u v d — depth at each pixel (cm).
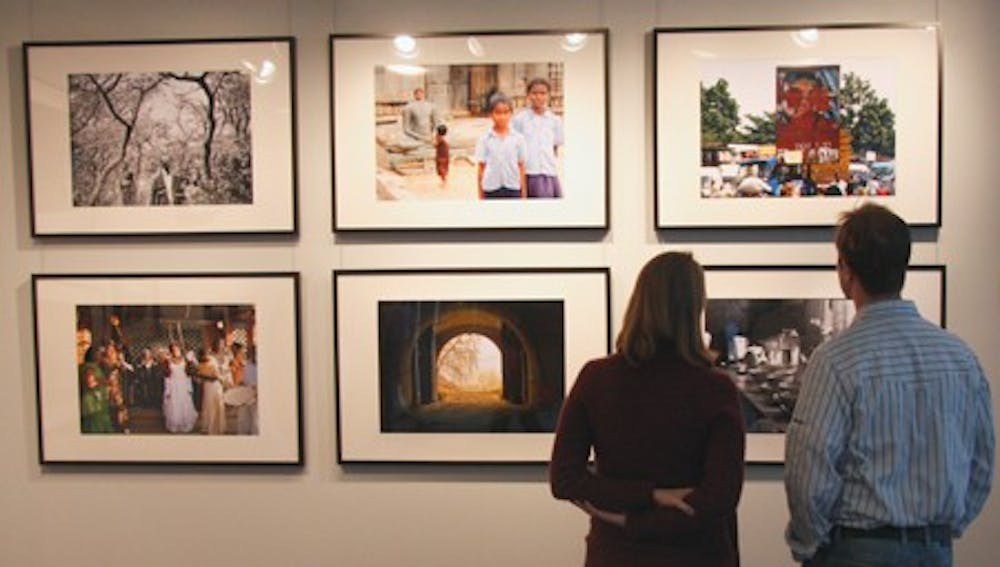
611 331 262
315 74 267
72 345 271
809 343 259
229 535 271
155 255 270
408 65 263
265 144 266
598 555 178
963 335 262
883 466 169
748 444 260
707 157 261
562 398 263
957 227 261
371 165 264
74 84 267
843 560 173
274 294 267
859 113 258
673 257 177
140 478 273
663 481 172
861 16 260
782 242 262
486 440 265
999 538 261
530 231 264
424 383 265
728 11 262
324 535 270
